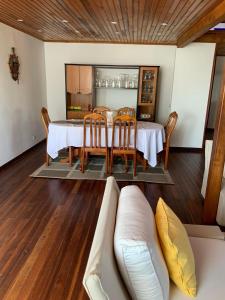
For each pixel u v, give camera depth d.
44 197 3.05
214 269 1.35
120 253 1.01
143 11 3.18
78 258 2.02
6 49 4.05
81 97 5.95
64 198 3.04
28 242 2.20
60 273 1.86
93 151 3.84
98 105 5.97
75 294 1.68
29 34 4.87
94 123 3.70
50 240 2.23
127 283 1.07
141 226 1.11
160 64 5.60
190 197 3.20
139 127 3.95
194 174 4.08
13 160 4.43
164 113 5.85
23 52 4.68
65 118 6.11
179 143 5.59
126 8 3.07
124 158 4.50
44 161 4.46
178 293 1.20
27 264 1.94
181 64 5.18
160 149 3.96
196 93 5.30
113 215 1.27
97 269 0.86
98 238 1.03
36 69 5.33
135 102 5.91
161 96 5.76
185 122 5.46
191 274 1.19
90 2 2.87
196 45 5.06
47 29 4.41
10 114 4.26
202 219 2.61
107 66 5.54
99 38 5.24
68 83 5.61
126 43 5.53
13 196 3.06
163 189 3.43
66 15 3.46
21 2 2.94
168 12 3.19
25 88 4.83
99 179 3.66
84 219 2.58
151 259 1.01
